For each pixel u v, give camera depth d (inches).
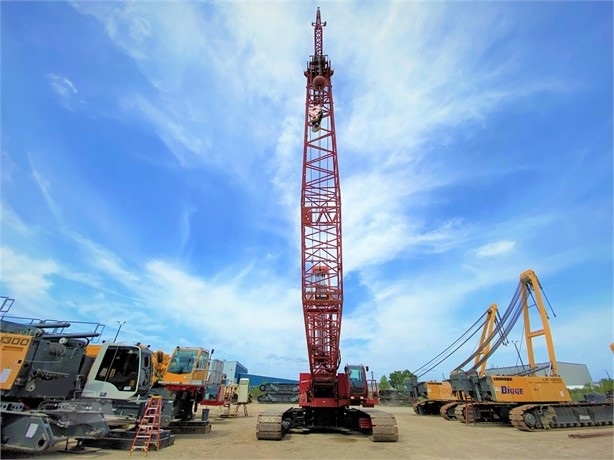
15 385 478.9
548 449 621.6
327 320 857.5
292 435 777.6
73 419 490.6
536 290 1380.4
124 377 614.2
